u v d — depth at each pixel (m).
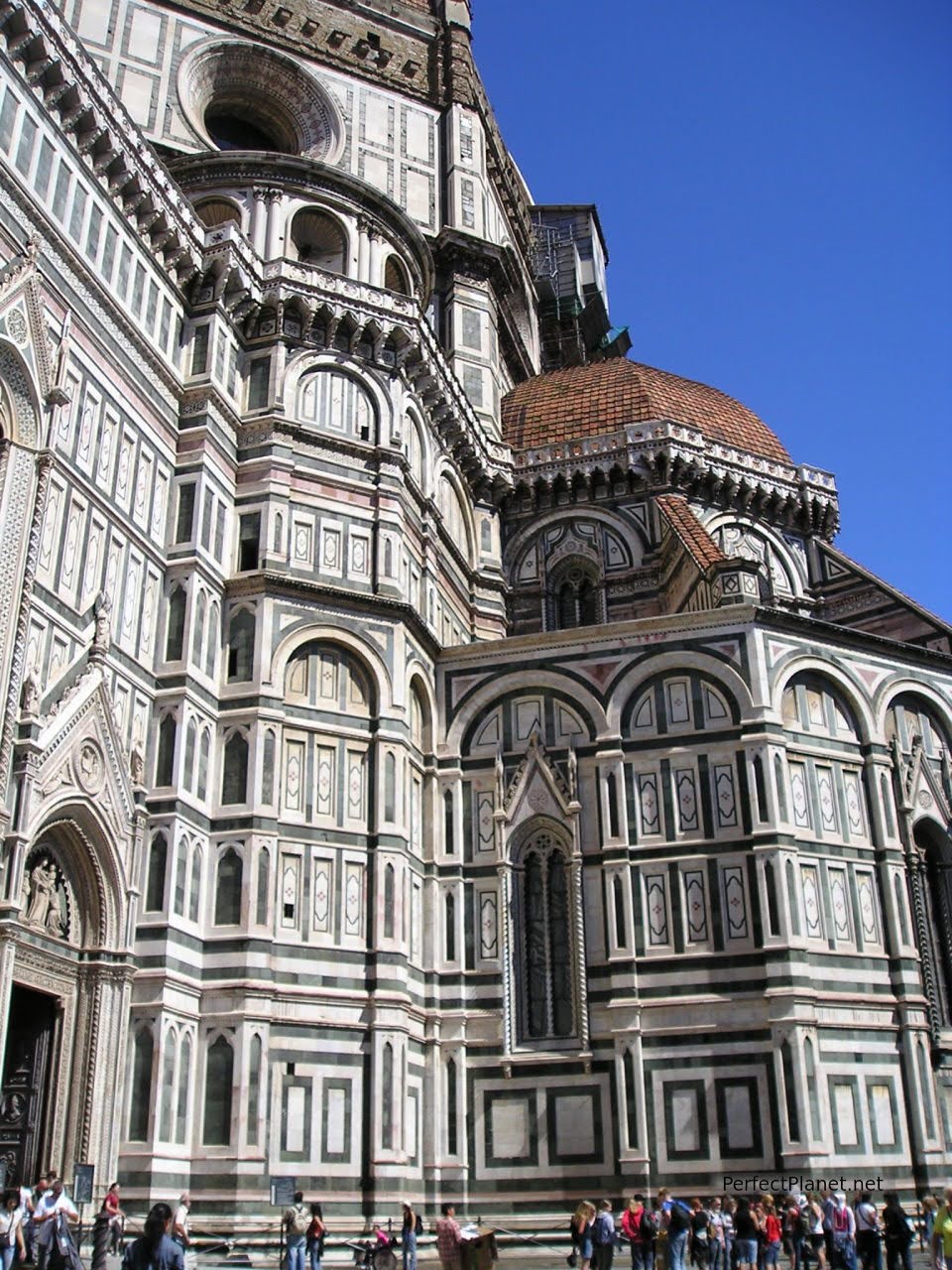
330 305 41.31
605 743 39.31
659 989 36.38
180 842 32.41
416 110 59.25
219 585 36.53
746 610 39.47
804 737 39.19
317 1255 25.30
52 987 28.38
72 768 28.70
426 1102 36.28
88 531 31.12
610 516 51.50
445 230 56.69
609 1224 26.73
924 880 39.66
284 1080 32.31
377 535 39.69
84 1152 27.86
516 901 38.62
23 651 27.41
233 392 39.09
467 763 40.53
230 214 44.88
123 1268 12.84
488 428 54.22
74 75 31.91
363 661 37.91
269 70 54.41
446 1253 23.86
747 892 36.75
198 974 32.44
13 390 28.72
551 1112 35.94
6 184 29.09
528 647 41.22
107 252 33.59
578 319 74.50
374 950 34.94
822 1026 35.50
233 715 35.44
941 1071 37.06
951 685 42.78
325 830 35.50
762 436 56.62
